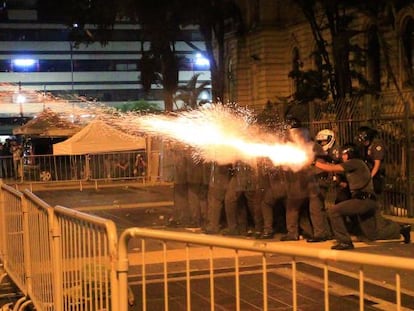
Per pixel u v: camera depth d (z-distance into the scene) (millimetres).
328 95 25438
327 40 30922
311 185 10102
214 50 41938
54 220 5961
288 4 33219
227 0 34688
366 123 13398
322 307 6496
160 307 6711
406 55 26625
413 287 7133
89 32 38062
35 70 95062
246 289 7312
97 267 4844
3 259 9078
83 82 96250
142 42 37094
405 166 12773
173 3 33250
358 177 9602
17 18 94375
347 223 10500
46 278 6414
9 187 8719
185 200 12500
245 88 40000
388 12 26328
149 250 9586
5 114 69562
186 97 41344
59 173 23391
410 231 10664
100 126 23062
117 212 15594
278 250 3475
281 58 37156
